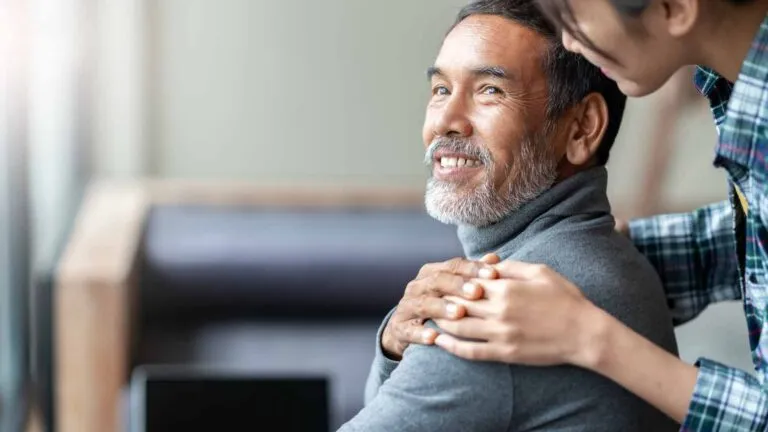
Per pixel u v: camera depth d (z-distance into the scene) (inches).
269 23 181.3
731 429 55.3
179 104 181.3
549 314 54.6
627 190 185.5
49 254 133.7
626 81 56.2
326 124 185.0
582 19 54.2
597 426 56.1
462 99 59.7
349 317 157.5
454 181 60.0
